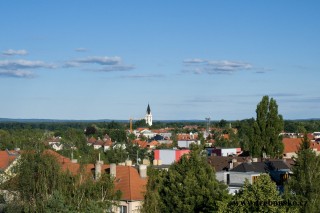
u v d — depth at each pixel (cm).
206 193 5031
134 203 5481
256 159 8831
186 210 5009
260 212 3844
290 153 12544
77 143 17525
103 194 4694
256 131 10806
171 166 5409
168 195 5141
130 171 6069
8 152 8081
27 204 4619
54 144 16312
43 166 4728
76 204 4525
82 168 4744
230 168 7700
